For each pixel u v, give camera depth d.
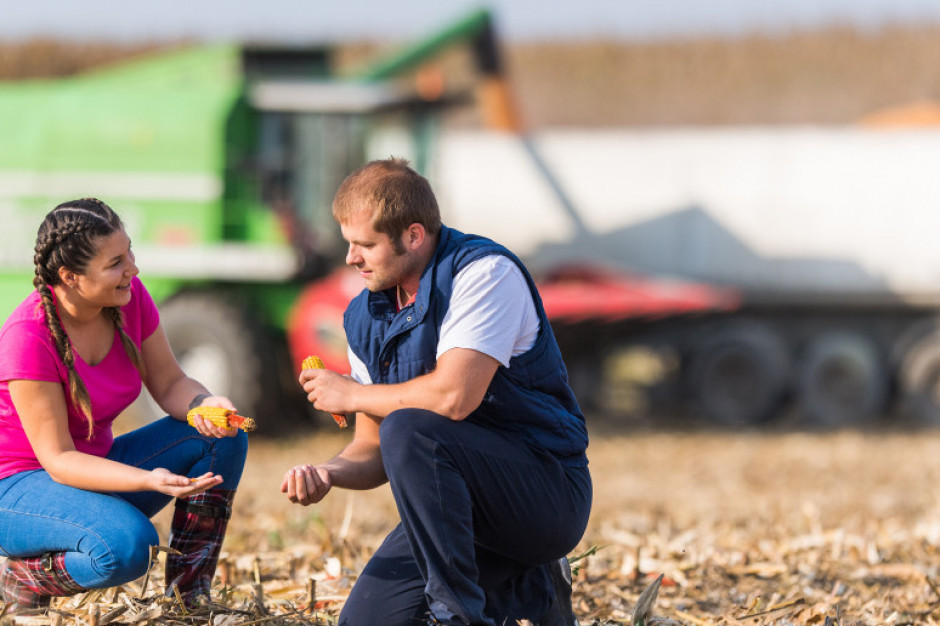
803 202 24.91
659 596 8.06
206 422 6.22
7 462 6.21
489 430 5.88
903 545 9.95
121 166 20.58
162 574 7.50
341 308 20.14
